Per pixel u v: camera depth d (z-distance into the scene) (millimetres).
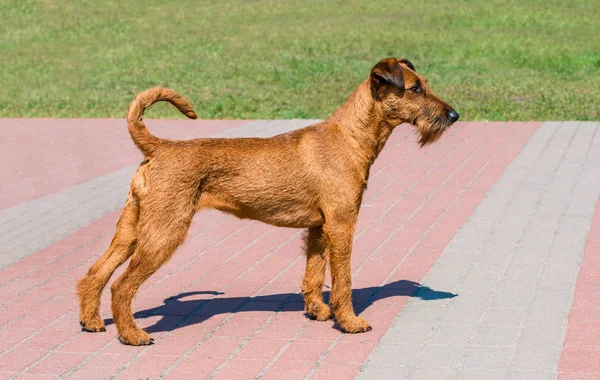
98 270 6562
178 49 26641
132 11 34438
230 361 5988
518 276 7699
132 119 6285
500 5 34469
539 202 10266
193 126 16062
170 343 6367
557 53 24719
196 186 6340
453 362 5863
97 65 24234
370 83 6477
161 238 6258
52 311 7086
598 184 11055
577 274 7688
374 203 10492
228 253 8680
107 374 5801
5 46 27359
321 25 30828
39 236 9367
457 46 26203
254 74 22578
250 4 36125
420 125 6473
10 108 18750
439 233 9141
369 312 6941
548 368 5703
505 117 16609
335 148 6492
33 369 5906
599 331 6328
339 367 5832
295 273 8031
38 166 13086
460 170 12156
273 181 6457
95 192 11375
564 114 16812
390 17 32406
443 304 7074
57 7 34938
